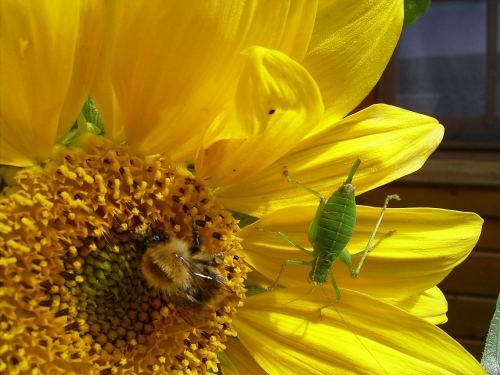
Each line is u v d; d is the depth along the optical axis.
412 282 0.10
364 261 0.10
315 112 0.08
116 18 0.08
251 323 0.10
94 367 0.09
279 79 0.08
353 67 0.09
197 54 0.08
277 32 0.08
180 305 0.09
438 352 0.10
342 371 0.10
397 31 0.09
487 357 0.10
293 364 0.10
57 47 0.08
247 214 0.10
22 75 0.08
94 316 0.09
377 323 0.10
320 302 0.10
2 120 0.08
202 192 0.09
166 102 0.08
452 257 0.10
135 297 0.09
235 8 0.08
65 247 0.09
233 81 0.08
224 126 0.09
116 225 0.09
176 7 0.08
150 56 0.08
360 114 0.09
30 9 0.07
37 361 0.08
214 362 0.10
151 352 0.09
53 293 0.09
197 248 0.09
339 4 0.09
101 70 0.08
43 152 0.08
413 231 0.10
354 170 0.09
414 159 0.09
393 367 0.10
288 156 0.09
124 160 0.09
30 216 0.08
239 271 0.10
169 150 0.09
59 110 0.08
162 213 0.09
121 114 0.09
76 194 0.09
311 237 0.09
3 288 0.08
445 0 0.25
